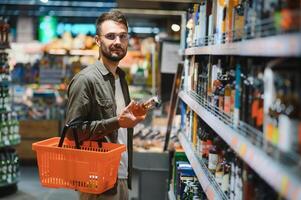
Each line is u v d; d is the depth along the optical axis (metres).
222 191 2.43
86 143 2.99
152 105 2.90
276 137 1.47
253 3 1.79
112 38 3.04
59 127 8.06
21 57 9.84
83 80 2.92
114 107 3.06
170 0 4.63
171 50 6.37
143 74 8.38
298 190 1.16
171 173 4.84
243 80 1.96
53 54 9.46
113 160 2.78
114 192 3.06
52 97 8.44
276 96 1.49
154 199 5.07
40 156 2.80
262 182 1.78
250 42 1.64
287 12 1.33
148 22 11.83
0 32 6.08
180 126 5.09
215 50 2.50
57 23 13.34
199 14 3.60
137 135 5.60
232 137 1.95
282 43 1.27
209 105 2.85
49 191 6.19
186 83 4.37
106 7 12.41
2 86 6.18
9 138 6.21
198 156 3.36
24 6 12.54
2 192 6.03
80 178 2.73
